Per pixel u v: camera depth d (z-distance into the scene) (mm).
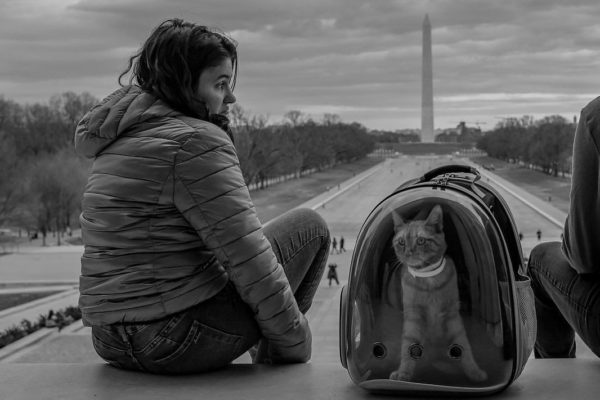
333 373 4656
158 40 4594
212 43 4598
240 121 98562
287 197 103062
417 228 3867
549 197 96188
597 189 4391
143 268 4484
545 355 5500
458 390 3973
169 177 4395
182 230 4500
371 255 3988
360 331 4059
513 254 4379
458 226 3836
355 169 177750
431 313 3906
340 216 80750
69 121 124688
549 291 5008
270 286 4496
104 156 4555
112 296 4531
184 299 4500
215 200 4395
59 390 4480
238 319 4629
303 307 5480
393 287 3957
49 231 78312
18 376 4715
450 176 4324
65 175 70938
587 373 4492
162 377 4680
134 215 4453
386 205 3984
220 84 4746
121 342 4617
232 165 4488
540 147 140750
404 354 3982
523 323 4094
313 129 165375
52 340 26344
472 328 3891
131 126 4566
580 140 4398
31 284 42125
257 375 4664
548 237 60594
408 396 4133
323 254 5352
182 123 4516
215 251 4441
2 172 72375
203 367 4691
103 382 4609
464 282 3861
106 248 4535
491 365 3926
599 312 4531
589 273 4680
